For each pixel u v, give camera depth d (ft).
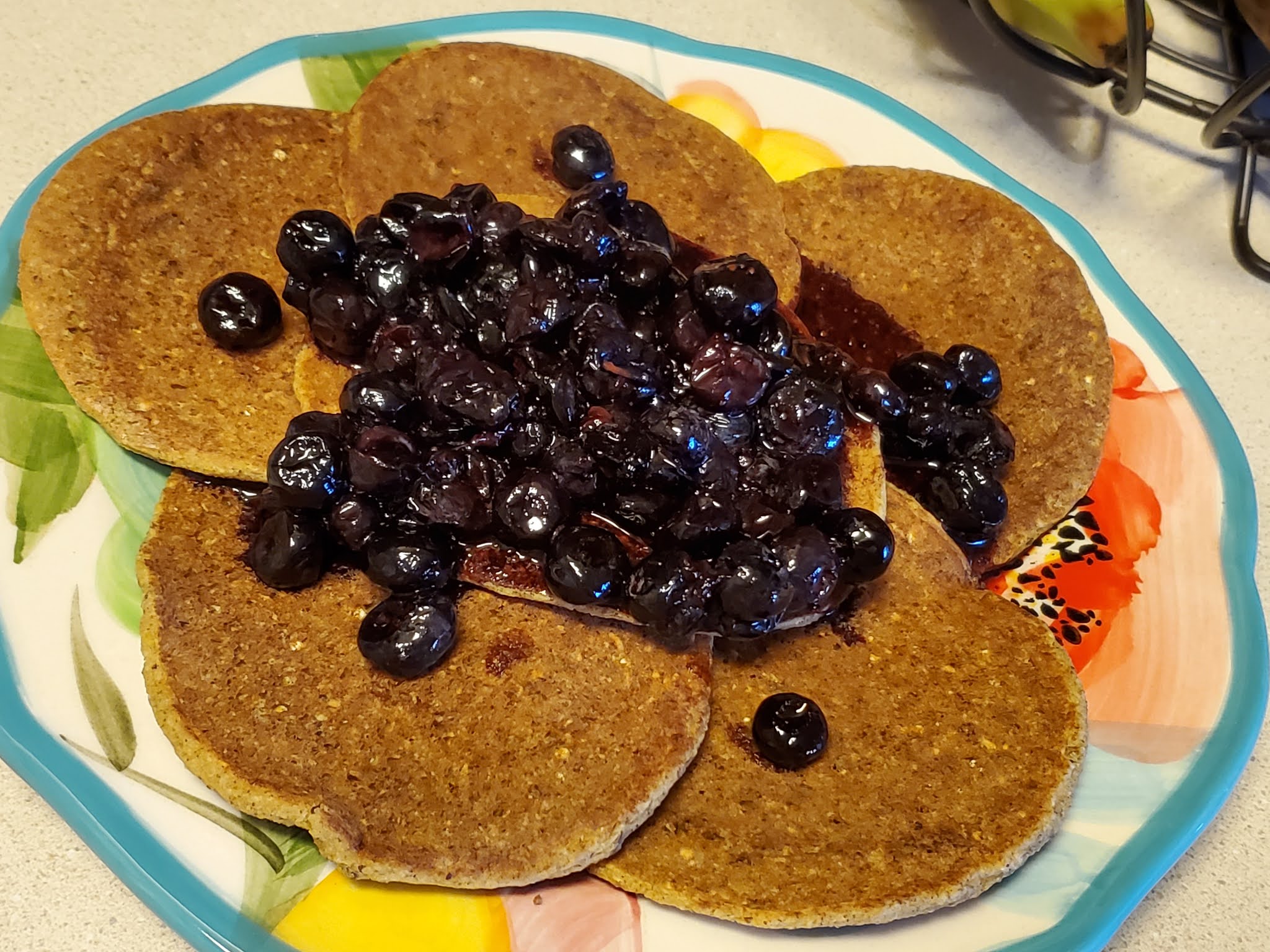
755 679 0.73
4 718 0.63
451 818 0.64
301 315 0.80
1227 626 0.80
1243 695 0.76
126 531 0.71
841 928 0.64
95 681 0.66
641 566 0.67
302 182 0.86
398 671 0.66
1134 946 0.75
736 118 1.00
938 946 0.64
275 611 0.69
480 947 0.62
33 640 0.66
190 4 1.14
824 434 0.72
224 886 0.61
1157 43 1.10
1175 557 0.83
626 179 0.90
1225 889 0.78
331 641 0.69
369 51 0.95
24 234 0.77
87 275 0.77
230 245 0.82
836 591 0.72
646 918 0.64
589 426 0.68
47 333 0.74
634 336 0.71
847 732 0.71
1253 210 1.15
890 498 0.80
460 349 0.69
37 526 0.70
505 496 0.67
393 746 0.66
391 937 0.61
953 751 0.70
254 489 0.74
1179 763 0.73
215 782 0.63
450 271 0.73
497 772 0.65
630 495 0.69
